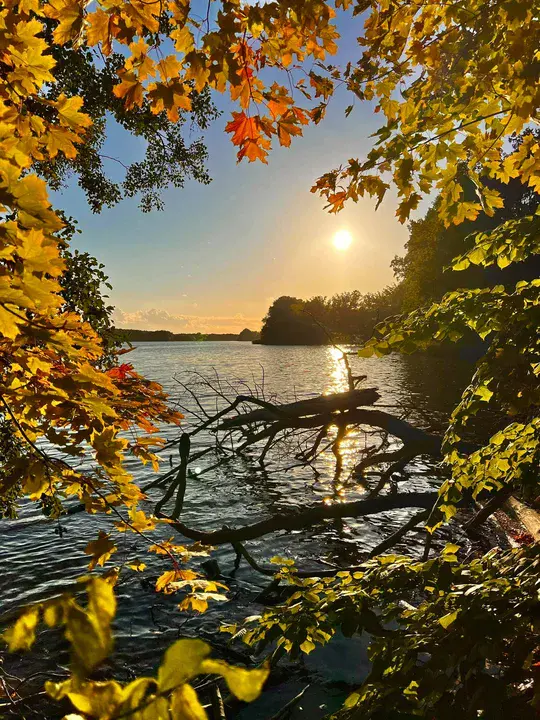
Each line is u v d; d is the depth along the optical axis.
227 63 1.83
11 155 1.00
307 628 2.40
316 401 9.51
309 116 2.05
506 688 1.70
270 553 9.23
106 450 1.70
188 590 7.62
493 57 2.13
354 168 2.42
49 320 1.30
